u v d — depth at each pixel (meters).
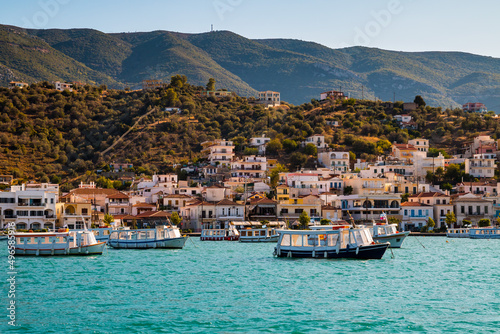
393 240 129.62
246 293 71.19
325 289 73.62
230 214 189.62
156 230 130.00
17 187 184.38
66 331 54.56
